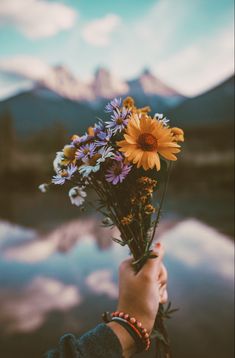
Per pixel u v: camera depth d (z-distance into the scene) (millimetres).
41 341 3764
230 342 3467
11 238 9648
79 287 5453
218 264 6113
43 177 36000
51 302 4902
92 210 14266
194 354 3324
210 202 15648
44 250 8000
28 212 15344
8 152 42719
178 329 3877
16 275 6258
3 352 3539
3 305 4871
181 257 6664
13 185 34594
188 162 35062
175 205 14414
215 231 8953
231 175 29031
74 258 7156
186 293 4875
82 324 4164
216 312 4219
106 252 7445
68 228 10695
